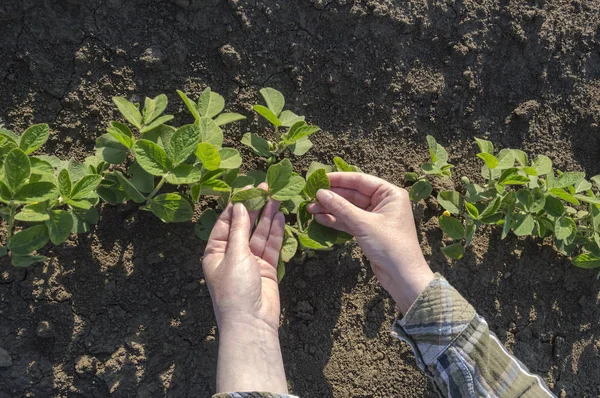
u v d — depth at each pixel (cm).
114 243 76
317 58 82
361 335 82
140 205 77
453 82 87
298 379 80
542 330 87
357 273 83
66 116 76
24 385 73
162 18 78
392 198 71
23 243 65
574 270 88
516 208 80
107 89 77
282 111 78
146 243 77
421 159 86
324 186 70
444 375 64
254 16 80
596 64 90
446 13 86
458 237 79
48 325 73
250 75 81
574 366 88
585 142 90
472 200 81
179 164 66
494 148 88
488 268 86
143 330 76
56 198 67
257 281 65
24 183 63
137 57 78
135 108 71
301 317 81
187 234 78
